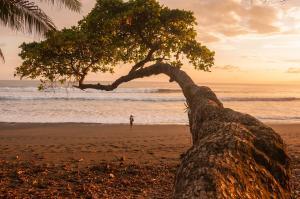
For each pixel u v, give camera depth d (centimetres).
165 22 844
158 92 9638
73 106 4866
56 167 1171
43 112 4025
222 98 7038
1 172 1066
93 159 1393
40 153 1548
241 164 204
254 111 4728
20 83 17762
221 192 170
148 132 2431
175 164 1220
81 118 3497
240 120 319
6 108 4419
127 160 1364
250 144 227
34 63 773
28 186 902
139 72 823
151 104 5466
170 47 850
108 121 3272
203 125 358
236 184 185
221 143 220
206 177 181
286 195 221
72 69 810
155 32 852
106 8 829
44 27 1074
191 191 174
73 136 2198
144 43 866
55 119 3378
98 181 943
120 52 863
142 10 783
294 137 2248
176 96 7575
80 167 1187
